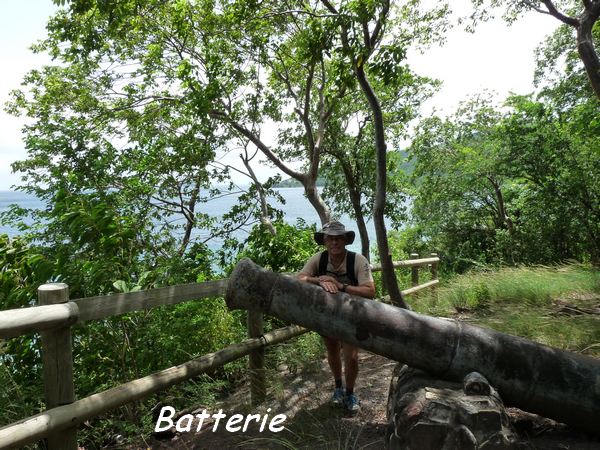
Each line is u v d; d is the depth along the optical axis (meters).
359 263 4.04
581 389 3.17
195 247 7.31
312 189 13.91
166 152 12.41
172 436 4.02
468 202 23.22
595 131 15.91
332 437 3.70
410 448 2.77
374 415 4.13
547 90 18.59
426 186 22.92
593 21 9.68
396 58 6.12
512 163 19.27
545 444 3.35
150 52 13.17
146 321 4.61
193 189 12.88
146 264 5.43
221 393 5.02
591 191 18.33
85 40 10.99
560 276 9.60
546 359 3.22
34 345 3.94
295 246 7.58
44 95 13.78
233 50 12.94
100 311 3.17
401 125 16.31
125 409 4.20
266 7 11.77
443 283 10.55
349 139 16.14
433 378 3.31
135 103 13.68
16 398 3.48
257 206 13.39
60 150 9.44
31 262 4.20
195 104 11.08
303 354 5.59
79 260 4.33
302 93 15.78
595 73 9.51
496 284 8.92
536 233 19.14
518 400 3.22
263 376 4.50
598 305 7.69
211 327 5.24
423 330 3.28
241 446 3.67
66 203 4.68
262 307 3.55
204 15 12.47
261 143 13.55
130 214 6.59
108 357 4.38
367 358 5.89
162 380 3.47
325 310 3.41
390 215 17.00
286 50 13.73
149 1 10.81
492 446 2.70
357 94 15.13
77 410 2.90
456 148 22.05
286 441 3.56
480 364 3.20
